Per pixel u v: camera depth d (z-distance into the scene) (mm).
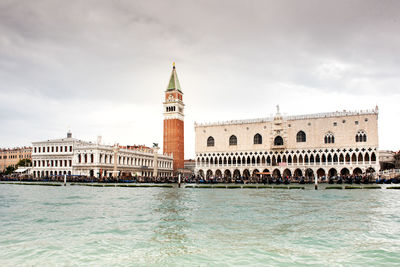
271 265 20672
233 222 33281
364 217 36000
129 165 155625
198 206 45500
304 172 132125
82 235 27875
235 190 78000
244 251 23375
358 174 120062
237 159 149625
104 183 110250
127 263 21141
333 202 49844
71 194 66000
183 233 28484
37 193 68625
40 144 158500
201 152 151625
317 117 133000
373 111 125438
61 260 21703
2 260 21656
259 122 142500
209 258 21969
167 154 189125
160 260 21656
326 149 130500
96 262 21328
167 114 191500
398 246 24562
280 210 41312
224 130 148500
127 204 47969
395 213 38562
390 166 180250
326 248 24047
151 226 31359
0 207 44688
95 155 140625
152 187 92000
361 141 126438
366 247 24281
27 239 26562
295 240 26109
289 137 136500
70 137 164625
